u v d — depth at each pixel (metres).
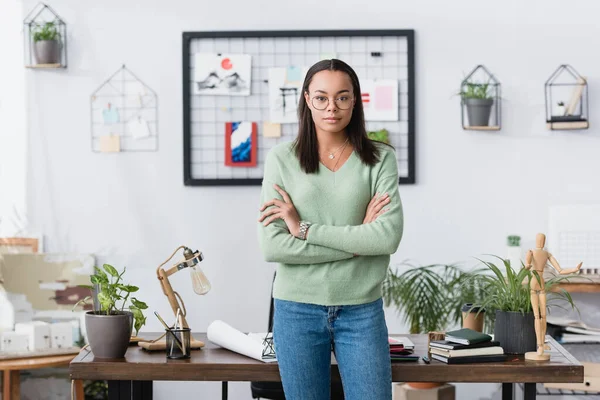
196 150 4.41
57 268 4.36
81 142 4.41
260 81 4.39
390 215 2.56
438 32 4.38
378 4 4.37
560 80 4.38
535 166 4.41
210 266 4.44
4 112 4.41
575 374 2.75
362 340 2.54
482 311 3.12
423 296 4.02
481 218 4.42
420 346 3.05
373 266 2.58
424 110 4.40
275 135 4.38
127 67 4.40
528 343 2.93
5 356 3.91
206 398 4.43
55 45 4.30
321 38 4.38
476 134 4.41
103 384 4.33
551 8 4.38
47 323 4.11
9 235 4.40
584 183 4.41
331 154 2.63
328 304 2.53
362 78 4.39
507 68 4.39
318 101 2.54
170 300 2.97
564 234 4.30
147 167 4.42
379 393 2.54
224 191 4.43
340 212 2.59
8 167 4.41
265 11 4.38
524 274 2.99
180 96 4.41
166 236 4.43
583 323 4.12
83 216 4.42
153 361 2.77
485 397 4.38
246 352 2.83
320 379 2.59
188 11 4.39
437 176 4.41
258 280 4.44
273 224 2.60
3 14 4.39
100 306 3.13
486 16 4.38
